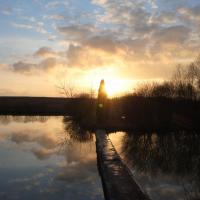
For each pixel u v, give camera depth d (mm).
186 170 15344
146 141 25312
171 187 12375
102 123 32812
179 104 38188
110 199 9391
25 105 69812
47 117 55531
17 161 17500
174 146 22984
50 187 12383
